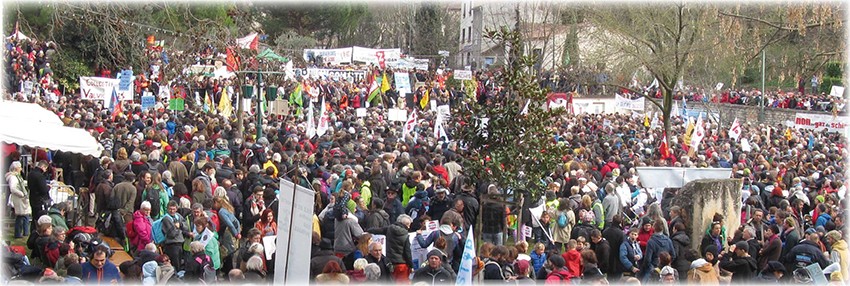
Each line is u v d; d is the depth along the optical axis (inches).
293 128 1069.8
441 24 3228.3
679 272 559.8
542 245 558.9
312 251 522.6
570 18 1772.9
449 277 476.4
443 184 681.6
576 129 1310.3
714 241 602.2
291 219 382.6
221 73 1476.4
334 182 701.3
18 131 647.1
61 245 514.9
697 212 652.7
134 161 712.4
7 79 1150.3
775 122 1977.1
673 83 1187.3
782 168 898.7
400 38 3245.6
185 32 1042.7
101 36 810.2
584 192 698.8
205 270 513.0
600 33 1304.1
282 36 2502.5
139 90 1393.9
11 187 648.4
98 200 653.3
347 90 1819.6
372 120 1263.5
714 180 661.9
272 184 680.4
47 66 1295.5
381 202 598.2
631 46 1259.2
